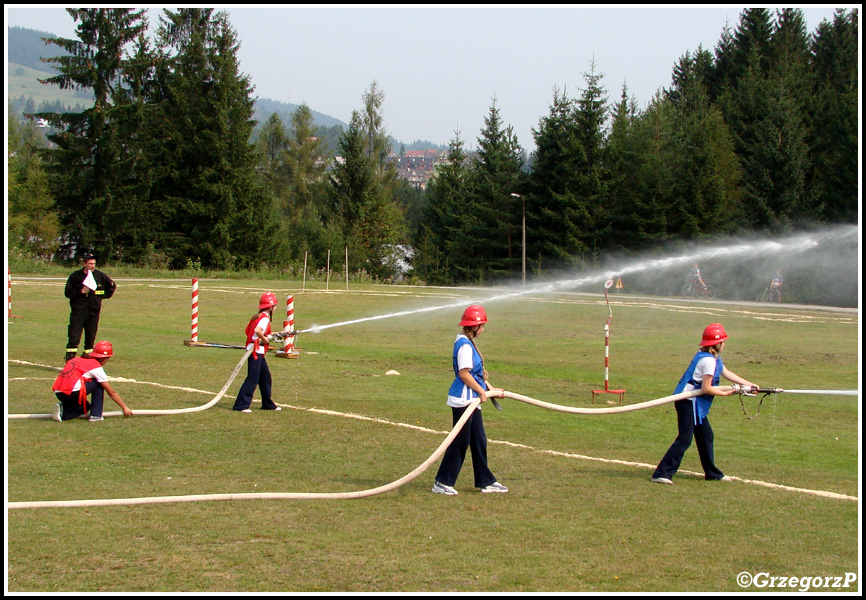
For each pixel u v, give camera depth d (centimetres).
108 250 6122
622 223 6225
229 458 906
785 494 802
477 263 6944
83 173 6144
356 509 724
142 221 6278
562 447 1032
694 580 564
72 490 762
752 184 5450
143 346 1922
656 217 5906
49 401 1200
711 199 5659
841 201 5197
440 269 7238
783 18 7494
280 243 6856
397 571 571
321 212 8938
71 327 1606
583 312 3278
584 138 6294
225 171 6550
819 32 7344
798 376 1728
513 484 827
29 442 953
